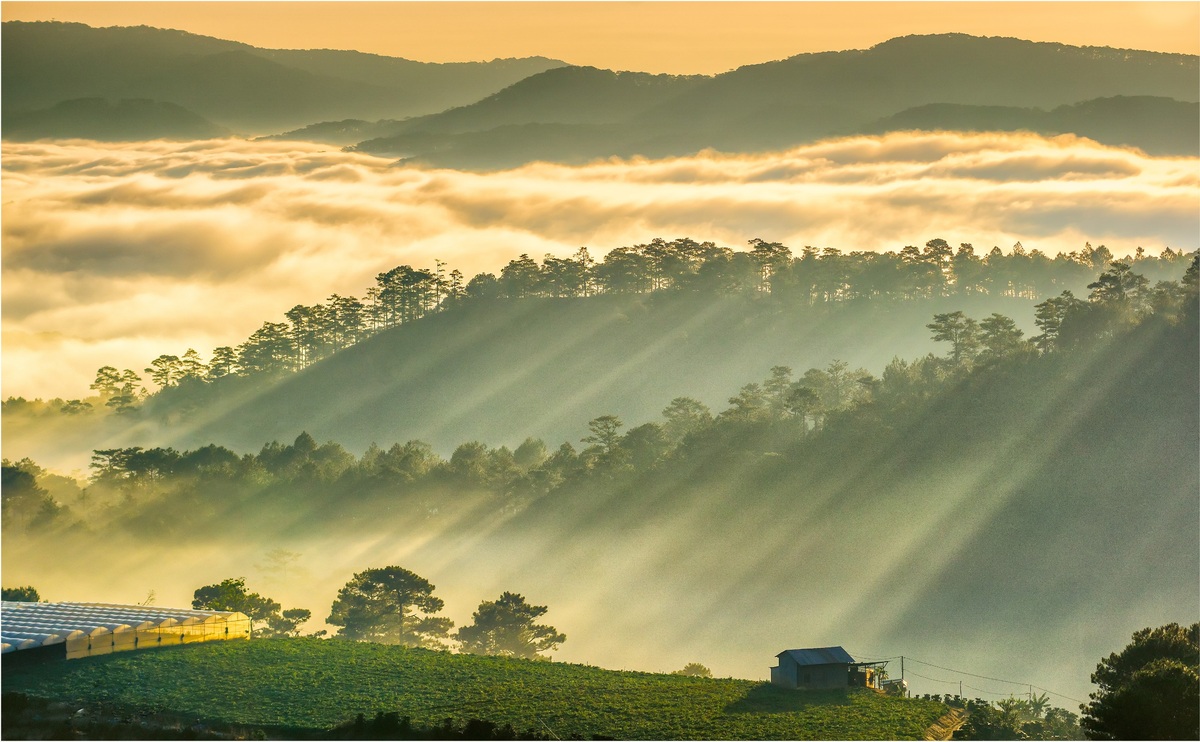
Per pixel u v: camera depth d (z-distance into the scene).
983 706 72.69
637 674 80.25
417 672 78.75
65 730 62.56
